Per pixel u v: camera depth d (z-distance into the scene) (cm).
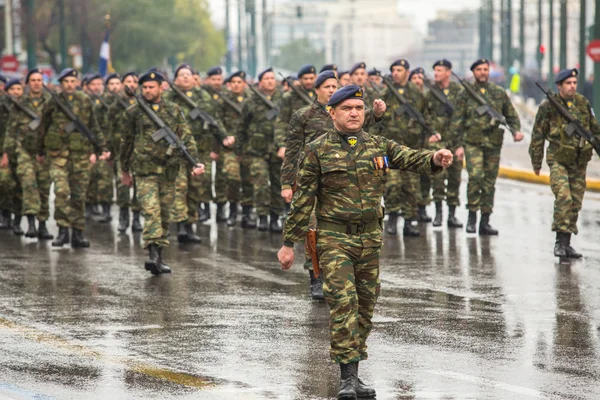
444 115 3762
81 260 2997
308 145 1652
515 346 1936
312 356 1877
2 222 3759
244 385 1694
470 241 3322
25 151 3441
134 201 3678
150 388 1677
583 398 1609
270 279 2669
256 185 3603
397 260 2952
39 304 2350
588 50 6556
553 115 2898
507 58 16438
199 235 3566
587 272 2730
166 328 2102
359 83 3684
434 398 1617
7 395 1639
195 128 3703
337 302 1622
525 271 2750
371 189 1648
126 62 15800
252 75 18950
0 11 12419
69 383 1706
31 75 3562
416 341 1977
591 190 4822
